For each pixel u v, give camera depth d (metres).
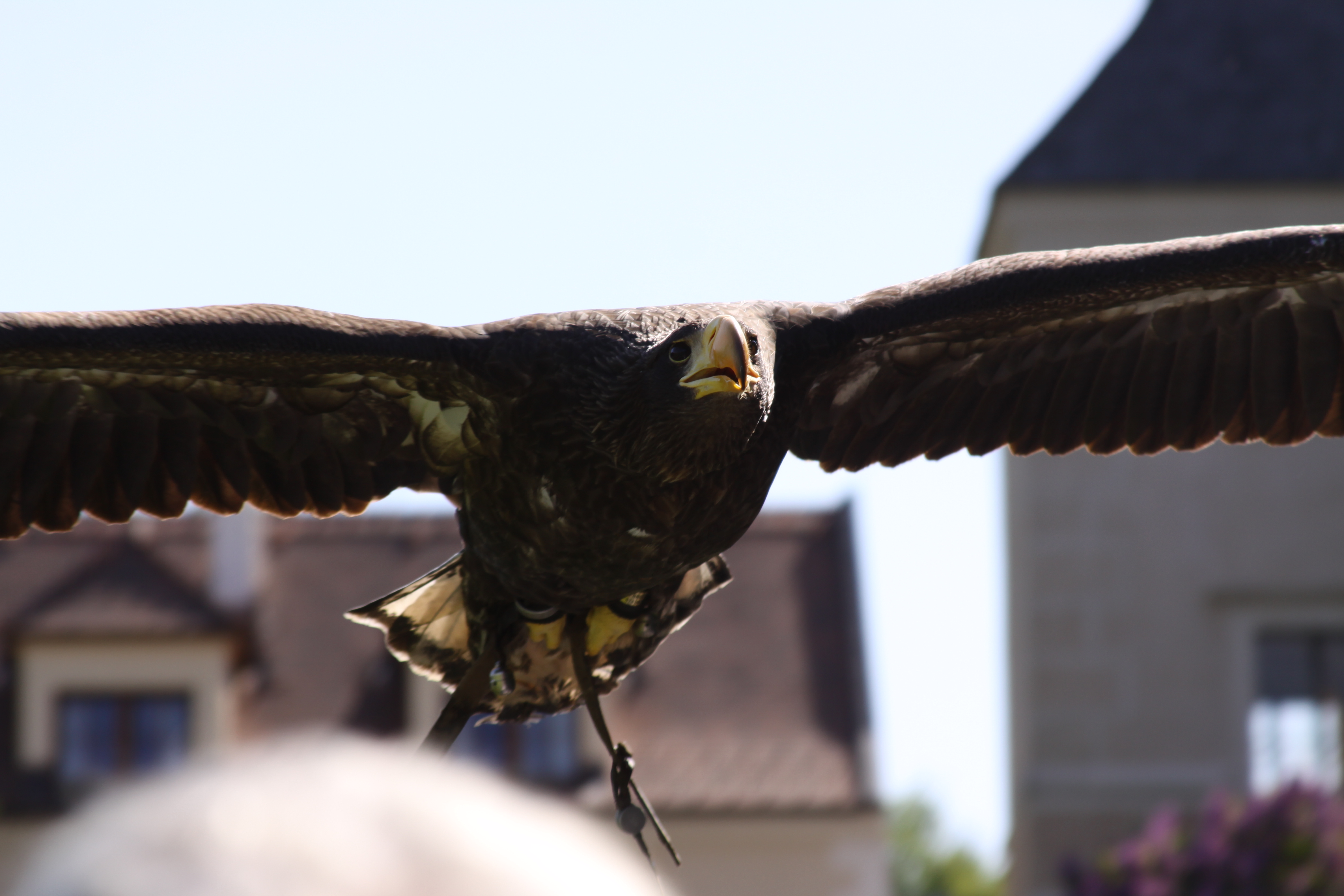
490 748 19.50
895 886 62.50
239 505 5.17
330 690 20.20
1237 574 17.70
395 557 21.95
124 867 0.83
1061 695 17.67
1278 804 14.77
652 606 4.78
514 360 4.45
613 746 4.51
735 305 4.68
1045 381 5.73
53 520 5.13
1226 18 19.69
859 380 5.57
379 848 0.86
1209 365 5.77
